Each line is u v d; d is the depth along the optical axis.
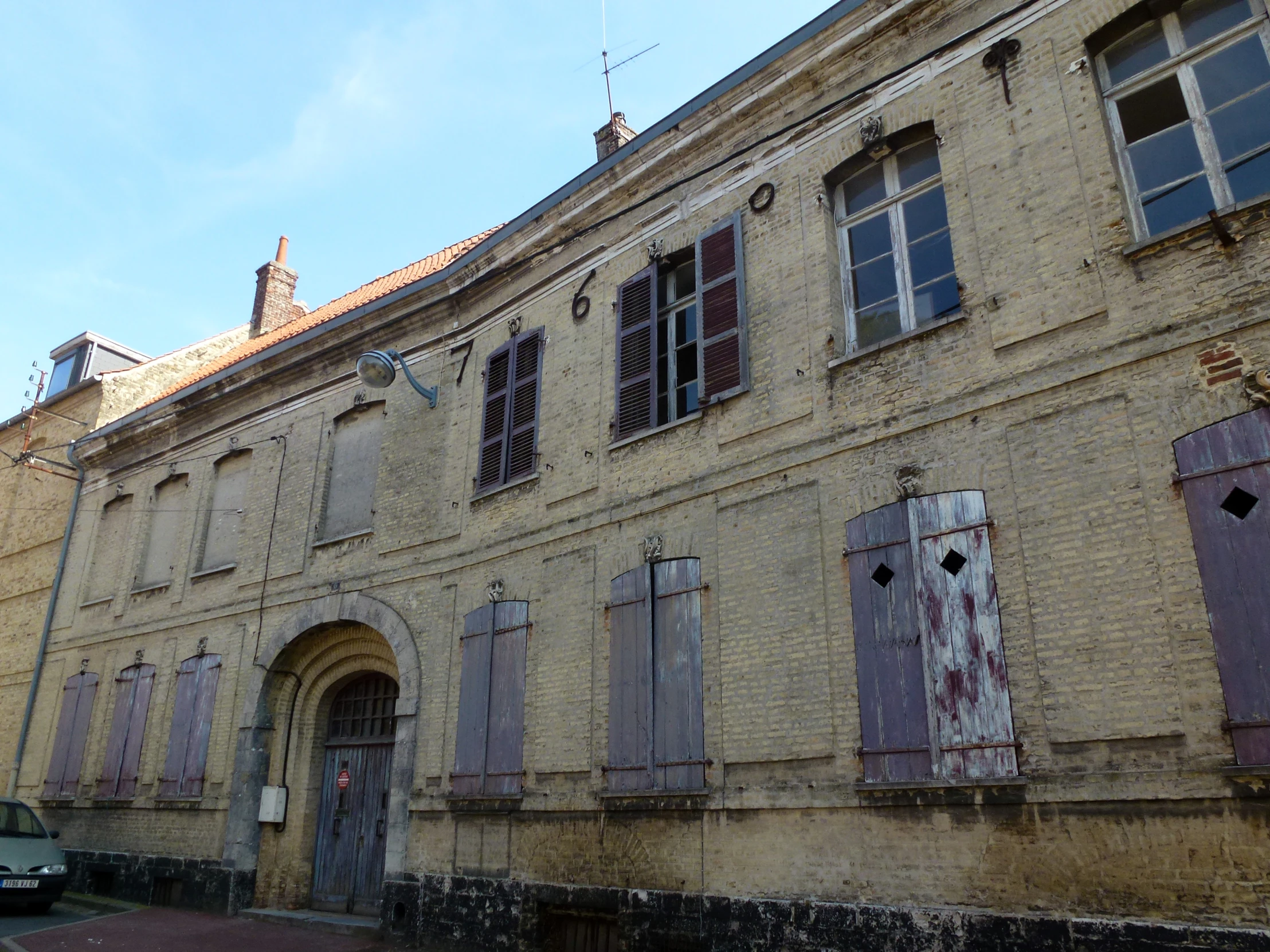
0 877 14.12
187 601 17.61
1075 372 8.14
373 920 13.38
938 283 9.72
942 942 7.65
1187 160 8.34
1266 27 8.17
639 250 12.65
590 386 12.62
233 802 15.05
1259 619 6.73
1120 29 8.92
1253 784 6.52
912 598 8.62
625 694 10.72
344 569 15.16
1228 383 7.31
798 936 8.53
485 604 12.87
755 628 9.73
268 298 25.70
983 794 7.73
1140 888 6.86
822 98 11.06
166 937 12.83
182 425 19.50
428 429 14.93
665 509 11.02
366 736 15.05
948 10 10.09
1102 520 7.68
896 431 9.19
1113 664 7.34
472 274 14.94
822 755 8.85
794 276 10.67
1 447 24.94
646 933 9.70
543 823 11.14
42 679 20.28
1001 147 9.24
